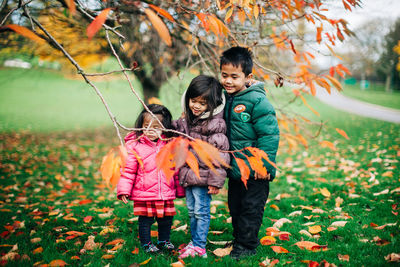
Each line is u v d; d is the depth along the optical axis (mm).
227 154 2148
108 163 1189
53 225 3055
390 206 3113
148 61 5379
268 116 2150
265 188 2232
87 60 4684
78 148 8453
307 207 3227
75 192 4605
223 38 3066
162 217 2412
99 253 2354
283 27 3223
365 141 7598
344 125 11477
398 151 5637
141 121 2320
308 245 2305
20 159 6738
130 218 3260
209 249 2443
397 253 2141
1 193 4348
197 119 2188
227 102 2314
